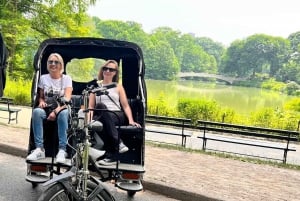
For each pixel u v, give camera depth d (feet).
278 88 374.84
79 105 19.77
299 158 36.63
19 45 94.63
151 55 347.15
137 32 342.03
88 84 21.50
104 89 14.05
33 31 94.17
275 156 36.70
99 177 16.44
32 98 17.84
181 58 476.95
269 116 65.51
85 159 12.97
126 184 16.16
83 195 12.50
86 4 97.55
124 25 333.83
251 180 22.84
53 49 21.06
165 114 63.72
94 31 111.96
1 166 22.56
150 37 357.61
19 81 81.41
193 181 21.18
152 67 347.97
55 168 18.17
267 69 440.04
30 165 16.48
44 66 20.61
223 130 37.91
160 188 19.90
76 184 12.67
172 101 101.76
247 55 444.14
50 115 16.87
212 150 35.55
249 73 442.91
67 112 16.84
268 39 440.86
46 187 12.88
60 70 18.70
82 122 13.80
